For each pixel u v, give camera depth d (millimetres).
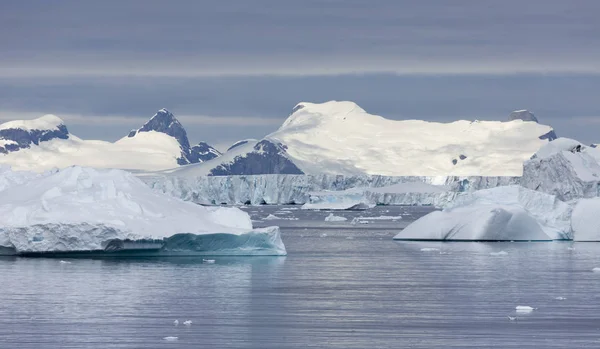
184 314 84000
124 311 85312
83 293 95375
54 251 124062
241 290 99375
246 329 77438
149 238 123188
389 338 74250
